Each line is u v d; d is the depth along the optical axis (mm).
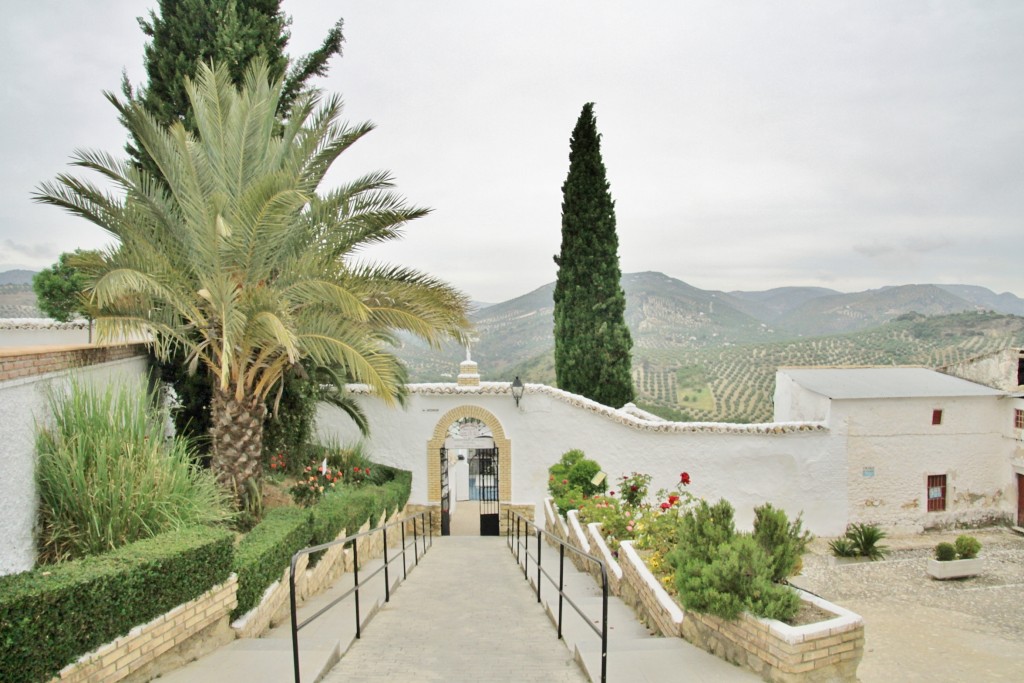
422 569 12531
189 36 14734
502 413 17625
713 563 6605
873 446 16172
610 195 20891
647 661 6379
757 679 5922
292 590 5523
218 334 10805
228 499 10328
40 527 7180
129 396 8305
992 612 11562
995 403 16875
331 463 15773
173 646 6016
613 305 20750
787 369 18859
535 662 6629
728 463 15977
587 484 15617
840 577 13602
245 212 9617
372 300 10953
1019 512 16562
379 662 6617
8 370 6613
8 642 4457
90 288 8867
